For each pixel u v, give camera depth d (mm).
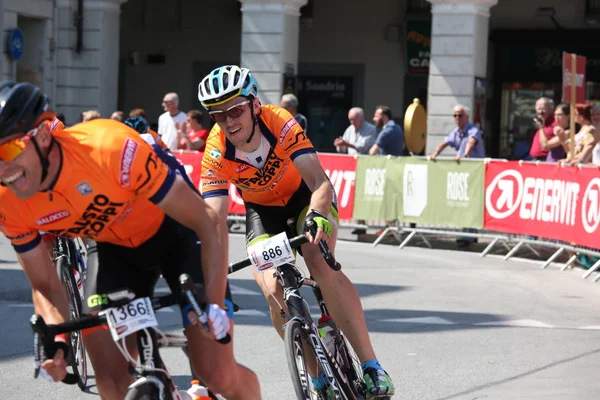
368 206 23344
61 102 32344
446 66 28562
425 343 12453
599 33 34344
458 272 18922
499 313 14625
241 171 8289
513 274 18781
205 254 6188
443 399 9758
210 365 6359
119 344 6164
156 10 38406
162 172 5949
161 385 5965
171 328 12922
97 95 32188
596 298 16188
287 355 7117
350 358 8391
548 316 14461
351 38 36750
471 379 10578
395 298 15789
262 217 8781
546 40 35000
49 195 5801
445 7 28375
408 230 22859
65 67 32250
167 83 38594
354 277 17891
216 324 5801
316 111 37438
